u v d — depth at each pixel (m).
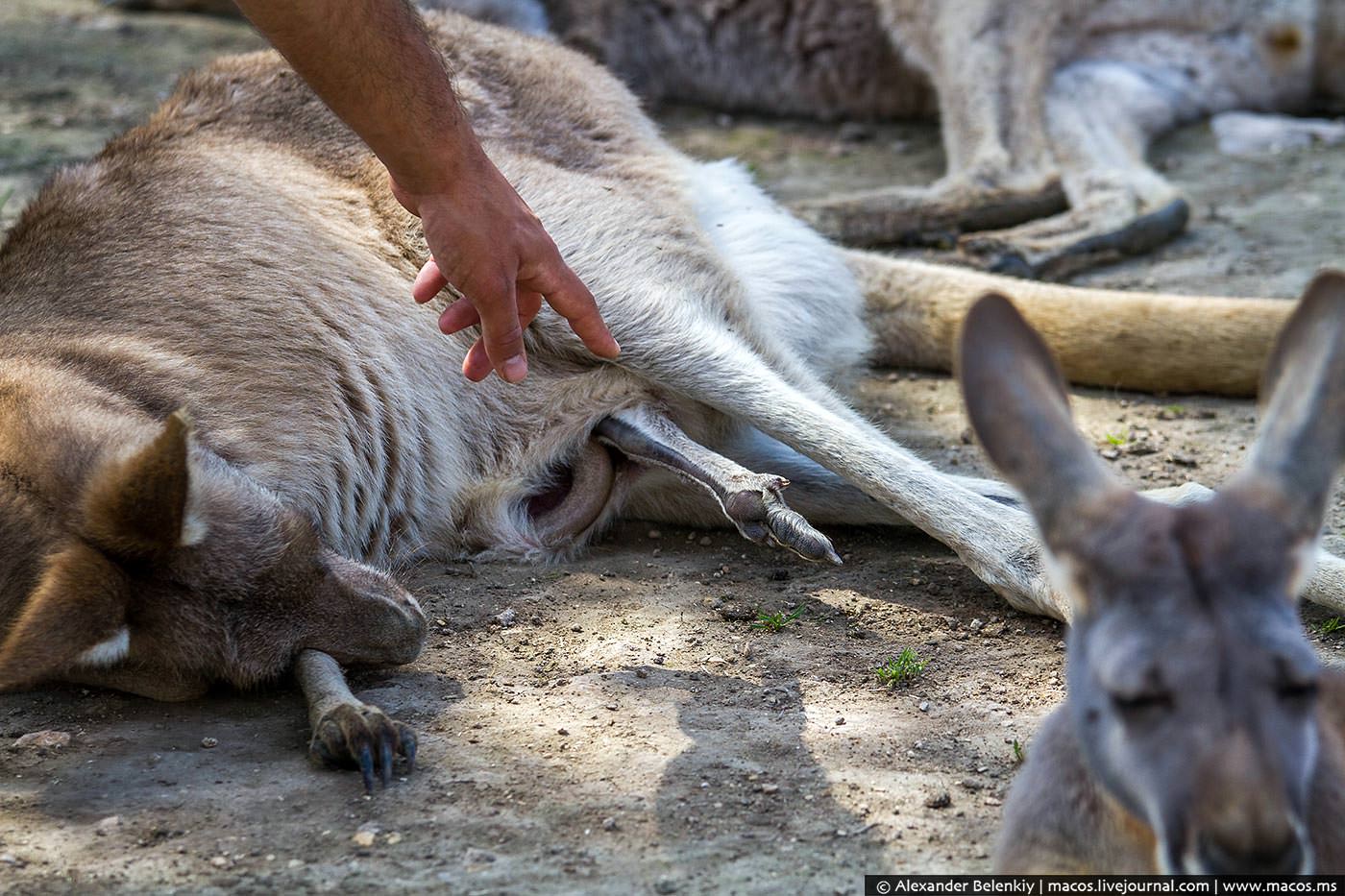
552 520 7.58
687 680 6.10
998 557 6.70
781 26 14.55
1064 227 11.18
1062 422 3.35
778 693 5.96
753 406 7.32
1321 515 3.27
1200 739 3.06
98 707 5.99
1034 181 11.96
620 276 7.61
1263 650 3.09
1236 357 8.94
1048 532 3.31
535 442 7.58
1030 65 12.35
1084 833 3.72
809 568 7.31
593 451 7.62
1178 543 3.18
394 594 6.12
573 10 14.48
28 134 13.52
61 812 5.15
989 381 3.36
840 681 6.08
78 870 4.79
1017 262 10.65
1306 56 13.75
